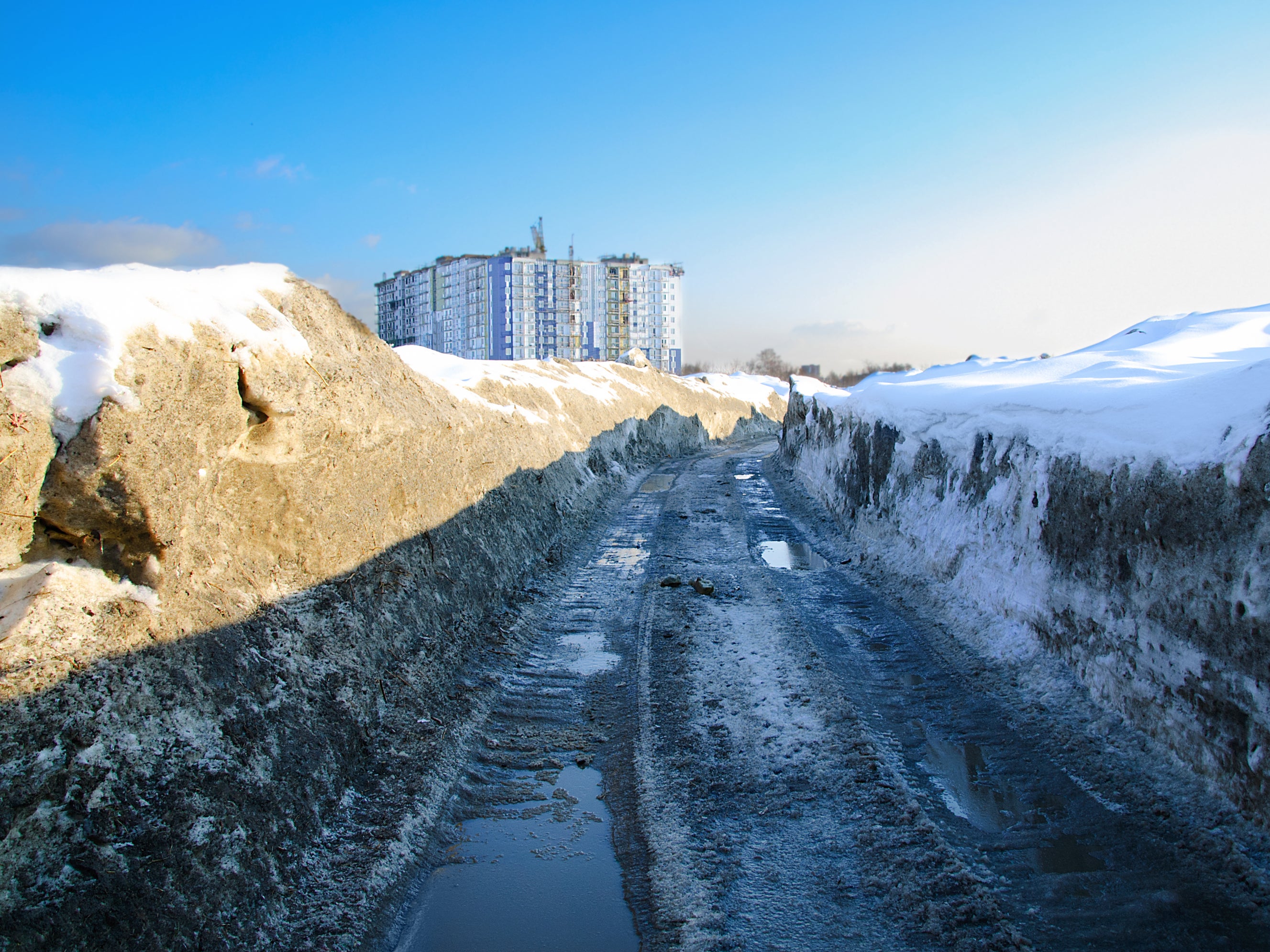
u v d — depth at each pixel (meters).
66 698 3.66
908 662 8.04
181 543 4.64
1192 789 5.04
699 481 22.16
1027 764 5.80
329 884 4.49
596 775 6.04
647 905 4.49
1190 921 4.02
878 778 5.55
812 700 6.92
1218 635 5.06
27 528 3.98
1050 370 11.56
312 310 7.09
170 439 4.54
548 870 4.87
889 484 12.94
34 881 3.21
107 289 4.44
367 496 7.09
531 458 13.26
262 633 5.25
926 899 4.27
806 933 4.11
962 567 9.44
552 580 11.37
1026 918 4.12
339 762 5.34
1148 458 6.06
